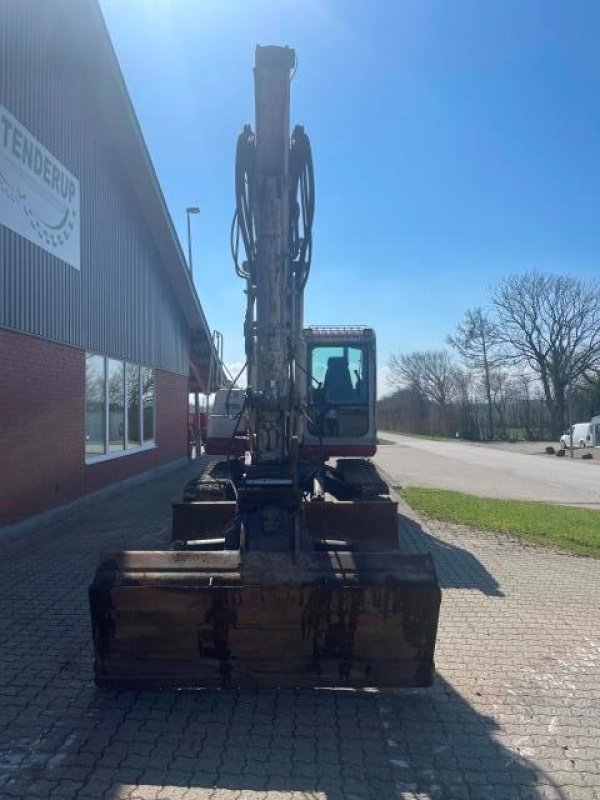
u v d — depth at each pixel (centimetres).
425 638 440
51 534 995
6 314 932
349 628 438
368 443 1208
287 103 514
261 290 523
